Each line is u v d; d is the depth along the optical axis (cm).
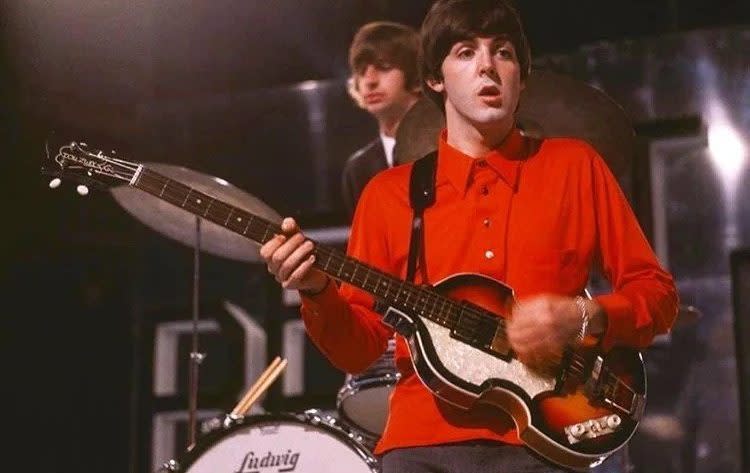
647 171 1184
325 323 620
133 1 1381
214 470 941
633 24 1250
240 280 1354
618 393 611
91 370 1391
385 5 1339
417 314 611
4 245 1362
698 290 1180
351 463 912
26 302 1374
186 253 1384
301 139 1356
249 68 1391
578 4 1267
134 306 1398
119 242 1411
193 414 1093
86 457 1380
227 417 957
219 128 1395
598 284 1155
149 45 1412
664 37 1235
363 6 1348
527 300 591
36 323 1378
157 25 1407
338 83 1351
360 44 1207
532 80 862
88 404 1387
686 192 1202
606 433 600
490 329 604
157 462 1355
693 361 1167
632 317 608
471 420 596
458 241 628
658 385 1172
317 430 924
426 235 634
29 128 1365
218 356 1374
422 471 594
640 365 623
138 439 1362
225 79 1400
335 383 1323
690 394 1162
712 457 1147
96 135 1401
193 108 1407
